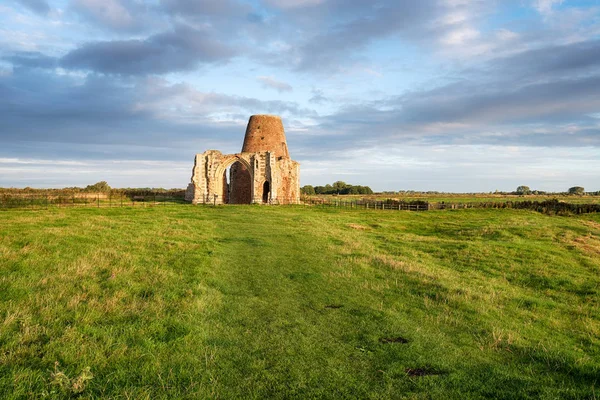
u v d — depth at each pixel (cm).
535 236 3306
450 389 743
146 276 1455
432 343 973
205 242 2262
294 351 891
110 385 712
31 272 1376
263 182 5738
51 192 5909
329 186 18612
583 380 810
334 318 1126
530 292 1712
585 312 1410
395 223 4362
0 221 2666
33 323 938
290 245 2306
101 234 2241
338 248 2264
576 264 2338
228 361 830
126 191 6669
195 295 1257
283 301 1272
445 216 5416
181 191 7412
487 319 1203
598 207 6353
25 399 646
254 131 6150
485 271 2070
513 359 916
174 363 805
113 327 952
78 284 1289
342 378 774
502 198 13762
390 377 784
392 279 1630
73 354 799
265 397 698
